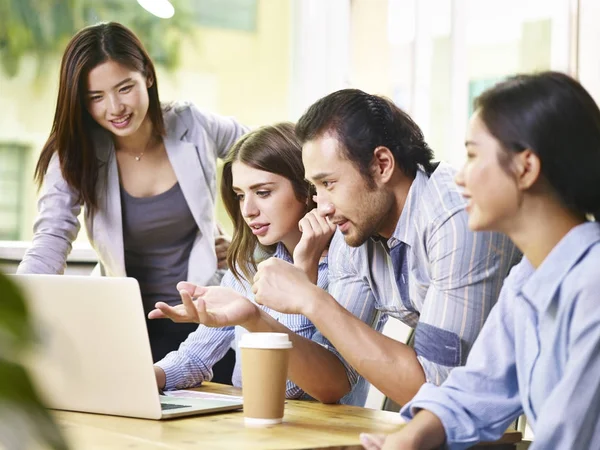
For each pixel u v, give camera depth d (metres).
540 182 1.16
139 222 2.59
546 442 1.13
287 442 1.25
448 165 1.62
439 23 3.35
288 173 1.97
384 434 1.33
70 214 2.56
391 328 2.08
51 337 0.43
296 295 1.52
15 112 3.36
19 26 3.33
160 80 3.47
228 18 3.56
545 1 3.05
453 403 1.24
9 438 0.40
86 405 1.51
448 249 1.50
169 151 2.58
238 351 2.01
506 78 1.21
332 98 1.58
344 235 1.61
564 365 1.17
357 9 3.59
